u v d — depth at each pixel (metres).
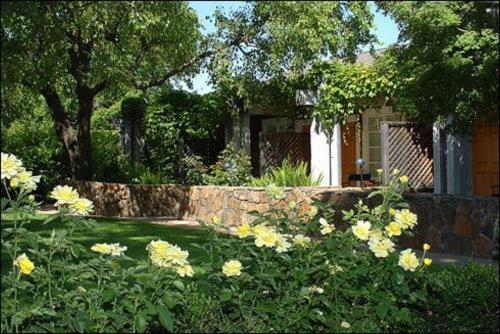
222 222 4.09
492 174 9.64
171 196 12.17
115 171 15.18
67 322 3.49
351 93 11.99
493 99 7.13
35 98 14.34
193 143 15.88
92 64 11.99
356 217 4.12
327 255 3.91
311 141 13.19
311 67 12.91
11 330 3.31
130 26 11.62
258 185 11.15
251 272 3.92
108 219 11.42
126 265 6.17
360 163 12.55
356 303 3.88
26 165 14.23
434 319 3.96
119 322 3.38
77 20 10.73
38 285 3.59
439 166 10.73
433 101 7.57
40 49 10.72
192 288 4.16
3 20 9.11
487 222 7.04
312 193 9.44
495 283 4.27
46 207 12.55
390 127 11.27
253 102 13.60
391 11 7.20
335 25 11.13
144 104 15.98
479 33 6.81
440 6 6.84
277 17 11.45
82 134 13.55
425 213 7.92
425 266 3.98
